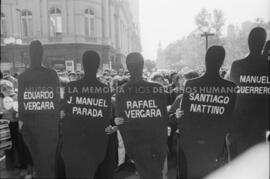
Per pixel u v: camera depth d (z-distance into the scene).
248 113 1.97
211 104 1.92
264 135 1.97
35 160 2.04
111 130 1.97
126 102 1.93
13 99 2.30
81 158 1.98
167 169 2.13
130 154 1.98
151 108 1.93
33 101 1.98
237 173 2.01
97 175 2.05
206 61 1.89
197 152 1.98
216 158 1.98
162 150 1.97
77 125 1.95
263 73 1.93
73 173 2.00
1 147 2.23
